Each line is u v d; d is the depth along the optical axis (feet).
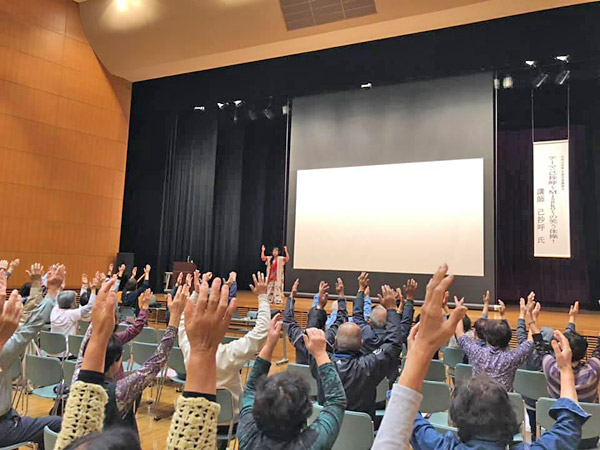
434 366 13.83
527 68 30.40
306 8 29.53
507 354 9.91
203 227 42.78
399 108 33.63
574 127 37.14
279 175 47.67
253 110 41.91
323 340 5.51
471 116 31.55
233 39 32.17
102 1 34.68
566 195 32.14
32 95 33.76
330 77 34.53
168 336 6.36
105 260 37.42
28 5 33.65
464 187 31.35
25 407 15.15
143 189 42.52
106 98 37.73
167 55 34.68
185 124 44.04
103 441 2.61
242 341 8.64
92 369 4.20
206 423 3.59
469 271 30.71
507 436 4.37
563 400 4.86
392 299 8.60
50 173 34.58
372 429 7.59
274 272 32.09
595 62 30.40
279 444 4.72
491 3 26.58
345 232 34.32
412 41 31.96
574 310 11.21
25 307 10.57
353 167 34.55
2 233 32.19
